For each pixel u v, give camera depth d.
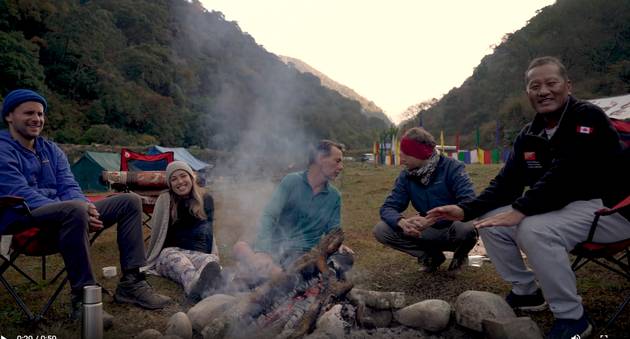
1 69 40.16
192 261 3.10
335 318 2.15
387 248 4.17
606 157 2.12
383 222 3.33
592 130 2.12
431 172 3.09
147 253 3.24
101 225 2.58
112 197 2.78
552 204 2.10
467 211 2.57
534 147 2.36
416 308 2.26
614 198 2.13
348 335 2.13
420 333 2.21
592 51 66.69
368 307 2.34
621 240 2.13
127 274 2.77
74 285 2.45
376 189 11.54
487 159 34.78
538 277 2.07
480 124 80.19
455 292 2.80
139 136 47.66
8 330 2.28
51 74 49.22
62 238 2.42
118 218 2.78
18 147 2.69
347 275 3.19
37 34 50.31
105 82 50.44
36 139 2.83
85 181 15.66
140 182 4.64
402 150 3.13
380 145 42.72
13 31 44.75
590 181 2.13
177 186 3.21
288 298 2.31
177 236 3.31
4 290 3.04
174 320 2.22
